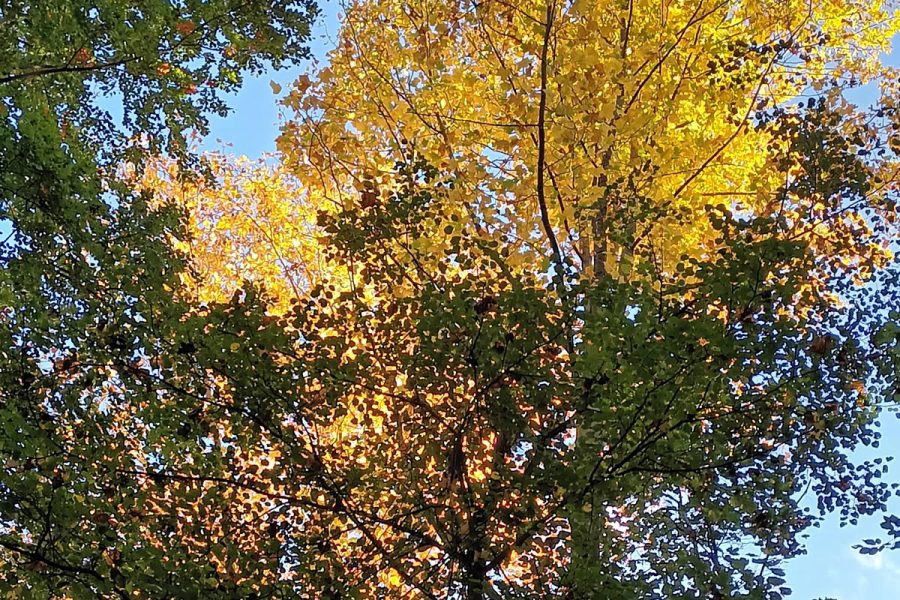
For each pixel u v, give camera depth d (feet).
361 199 14.23
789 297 12.33
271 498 13.52
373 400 13.99
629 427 12.23
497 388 13.23
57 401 13.37
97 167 16.25
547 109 15.53
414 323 13.47
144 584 11.64
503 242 15.26
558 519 12.99
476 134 17.34
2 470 11.80
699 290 12.92
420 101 17.43
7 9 14.07
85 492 12.40
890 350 11.98
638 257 17.07
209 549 12.45
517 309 12.92
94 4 14.64
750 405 12.56
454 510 13.30
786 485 12.37
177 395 13.35
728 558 12.05
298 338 13.56
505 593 12.62
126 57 15.66
